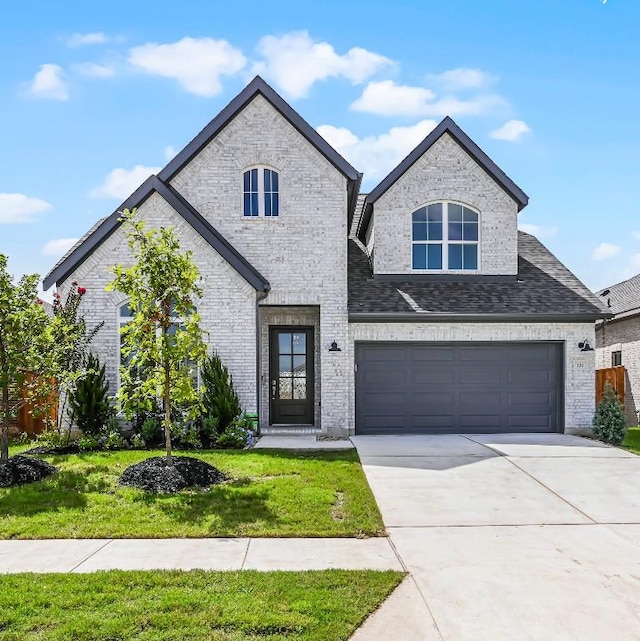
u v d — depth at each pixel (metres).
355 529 7.05
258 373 13.84
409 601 5.14
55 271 13.27
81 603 4.92
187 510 7.70
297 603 4.94
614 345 22.58
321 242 14.45
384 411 14.50
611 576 5.75
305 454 11.48
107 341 13.34
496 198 15.55
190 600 4.95
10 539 6.80
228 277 13.52
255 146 14.55
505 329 14.48
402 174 15.51
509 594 5.30
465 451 11.81
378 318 14.19
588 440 13.36
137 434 12.66
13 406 10.55
